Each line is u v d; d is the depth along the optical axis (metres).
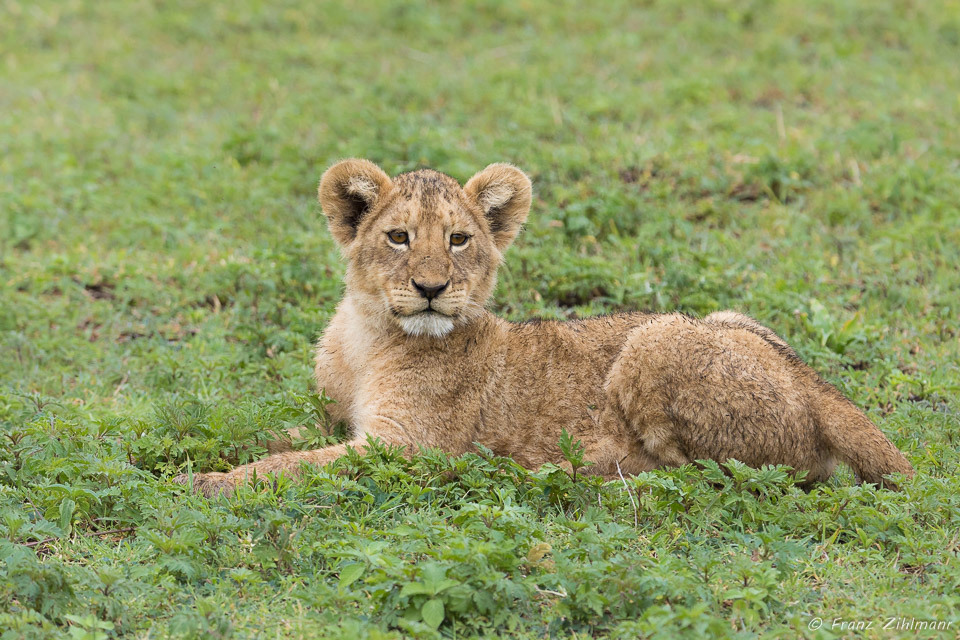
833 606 7.76
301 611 7.45
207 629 7.06
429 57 24.47
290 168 17.80
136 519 8.70
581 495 9.20
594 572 7.51
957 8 26.34
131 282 14.56
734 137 19.16
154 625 7.30
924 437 10.78
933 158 18.17
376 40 25.39
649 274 14.38
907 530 8.56
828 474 9.91
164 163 18.70
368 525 8.64
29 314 13.71
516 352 10.40
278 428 10.40
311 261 14.70
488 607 7.30
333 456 9.59
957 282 14.49
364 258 10.27
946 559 8.34
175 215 16.98
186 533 8.05
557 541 8.46
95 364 12.85
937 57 24.09
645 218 16.03
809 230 16.31
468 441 10.20
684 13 26.75
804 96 22.08
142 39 25.44
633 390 10.06
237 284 14.49
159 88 22.80
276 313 13.72
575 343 10.45
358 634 7.00
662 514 9.02
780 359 9.94
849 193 17.02
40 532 8.28
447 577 7.35
